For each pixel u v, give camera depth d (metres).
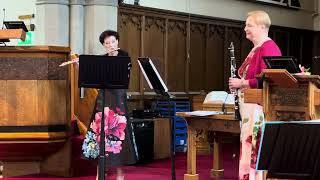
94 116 5.44
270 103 4.10
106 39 5.36
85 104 7.57
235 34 11.43
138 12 9.44
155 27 9.81
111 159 5.32
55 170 6.81
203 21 10.63
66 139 6.70
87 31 8.61
